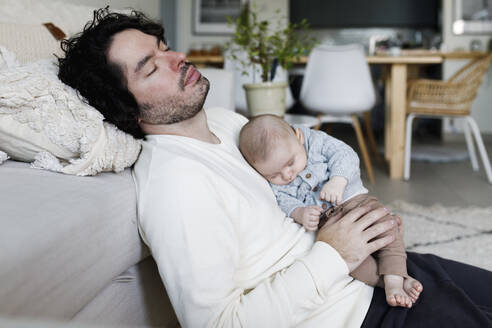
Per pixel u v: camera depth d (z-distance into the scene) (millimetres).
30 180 807
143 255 906
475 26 4836
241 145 1047
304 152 1044
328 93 3146
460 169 3518
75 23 1530
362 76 3092
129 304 902
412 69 5238
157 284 1006
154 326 1006
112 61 883
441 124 5016
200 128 976
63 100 844
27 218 651
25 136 846
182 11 5793
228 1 5703
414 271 890
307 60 3393
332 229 841
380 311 807
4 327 321
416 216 2297
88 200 761
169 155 827
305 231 946
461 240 1913
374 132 5691
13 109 821
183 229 731
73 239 689
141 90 896
